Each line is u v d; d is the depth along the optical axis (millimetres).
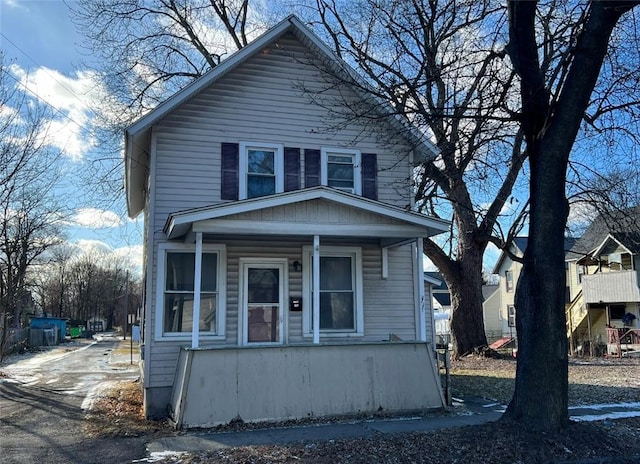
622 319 30750
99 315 91500
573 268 36594
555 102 7520
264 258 11195
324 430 8281
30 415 10172
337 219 9984
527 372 7195
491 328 52656
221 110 11359
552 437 6742
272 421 8906
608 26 7184
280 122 11680
